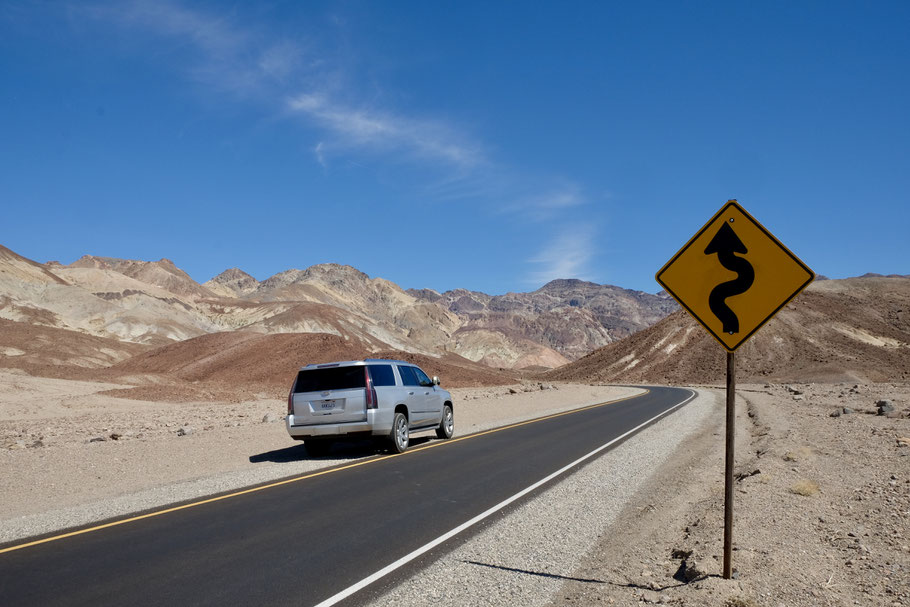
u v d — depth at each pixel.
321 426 13.77
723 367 92.50
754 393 45.06
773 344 95.12
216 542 7.15
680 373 95.94
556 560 6.36
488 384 68.94
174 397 45.62
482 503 8.97
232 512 8.68
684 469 11.87
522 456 13.68
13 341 105.62
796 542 6.58
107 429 24.84
